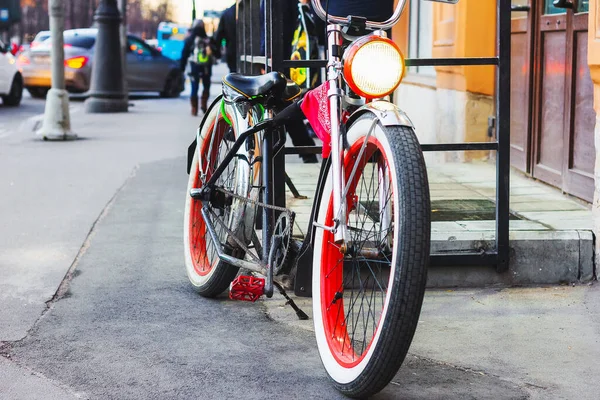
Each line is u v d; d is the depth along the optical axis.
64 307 4.45
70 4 66.69
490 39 7.45
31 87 20.52
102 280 4.95
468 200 5.85
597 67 4.48
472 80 7.50
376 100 3.23
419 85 8.79
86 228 6.25
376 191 3.38
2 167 9.20
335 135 3.28
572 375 3.52
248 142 4.12
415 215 2.89
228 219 4.23
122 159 9.91
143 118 15.66
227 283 4.44
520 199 5.83
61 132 11.86
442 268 4.70
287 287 4.64
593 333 4.01
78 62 20.02
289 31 7.86
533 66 6.52
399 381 3.45
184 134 12.75
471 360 3.68
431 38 8.62
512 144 7.07
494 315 4.27
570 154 5.86
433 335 4.00
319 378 3.49
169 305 4.48
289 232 3.83
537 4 6.43
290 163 7.96
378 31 3.29
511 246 4.70
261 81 3.97
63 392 3.35
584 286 4.71
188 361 3.68
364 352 3.15
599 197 4.69
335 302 3.53
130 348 3.84
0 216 6.66
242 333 4.04
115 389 3.38
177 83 22.53
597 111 4.65
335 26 3.35
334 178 3.25
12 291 4.71
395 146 2.98
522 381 3.46
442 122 7.97
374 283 3.90
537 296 4.55
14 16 46.56
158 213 6.81
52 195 7.55
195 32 16.30
